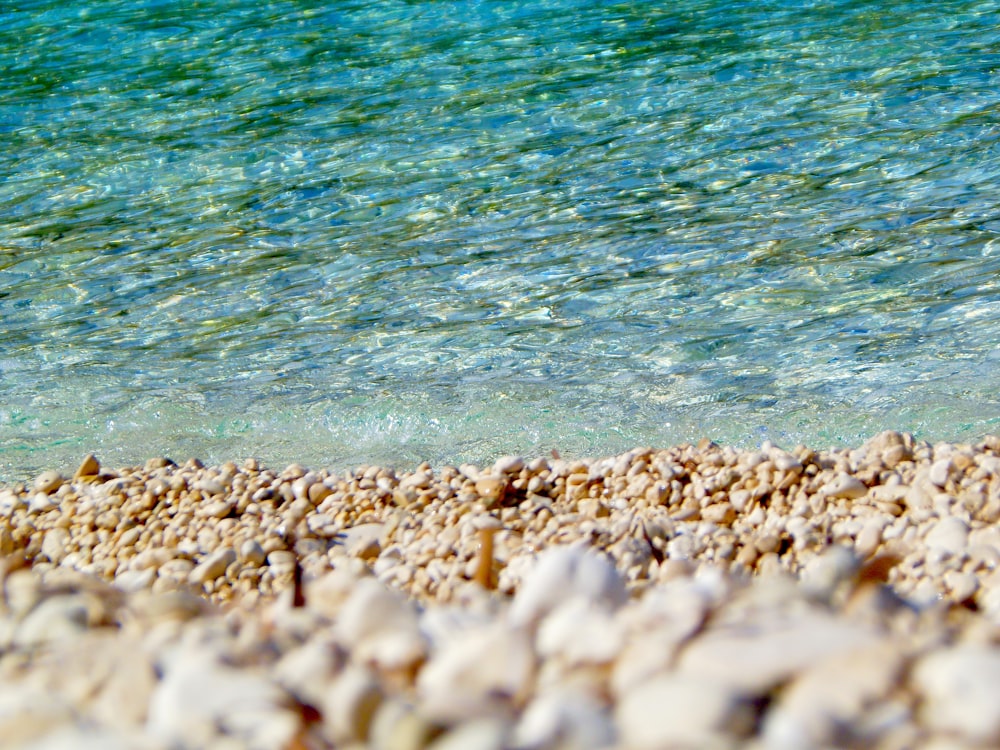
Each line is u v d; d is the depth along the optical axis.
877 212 8.73
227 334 7.76
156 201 10.38
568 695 1.88
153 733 1.96
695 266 8.12
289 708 2.01
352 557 4.79
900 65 12.15
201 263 8.96
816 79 11.98
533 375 6.83
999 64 11.84
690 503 5.06
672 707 1.78
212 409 6.74
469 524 4.80
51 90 13.95
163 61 14.77
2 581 3.18
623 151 10.55
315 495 5.42
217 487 5.55
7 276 8.95
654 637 2.09
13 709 2.05
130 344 7.71
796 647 1.94
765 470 5.14
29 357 7.58
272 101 12.89
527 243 8.80
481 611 2.81
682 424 6.12
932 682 1.86
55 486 5.86
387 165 10.72
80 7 17.64
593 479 5.34
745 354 6.86
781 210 8.95
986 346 6.65
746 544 4.64
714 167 9.97
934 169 9.44
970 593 3.81
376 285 8.32
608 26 14.58
